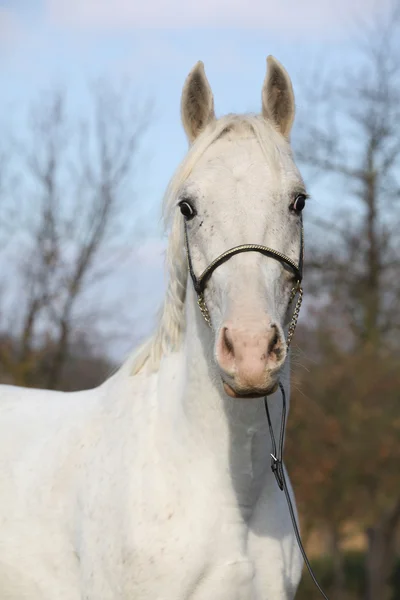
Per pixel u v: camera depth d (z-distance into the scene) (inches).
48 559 145.9
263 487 138.4
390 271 770.8
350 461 554.6
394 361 601.3
